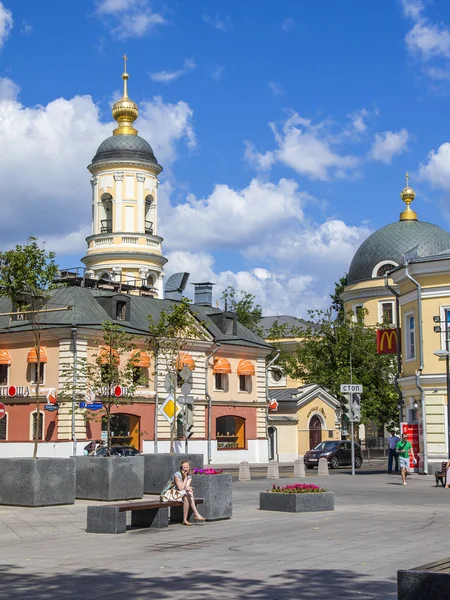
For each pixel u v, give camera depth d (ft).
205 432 187.62
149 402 175.32
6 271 112.06
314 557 46.32
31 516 68.59
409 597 26.71
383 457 240.94
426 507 76.07
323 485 108.17
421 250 264.93
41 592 36.94
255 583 38.83
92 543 53.36
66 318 166.61
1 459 76.69
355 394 131.85
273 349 209.67
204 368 189.16
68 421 161.79
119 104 234.17
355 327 228.02
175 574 41.39
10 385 171.94
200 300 224.33
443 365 128.77
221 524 63.46
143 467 82.58
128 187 225.35
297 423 216.33
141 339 172.24
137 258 222.07
